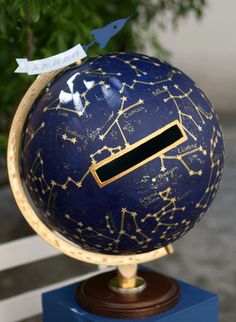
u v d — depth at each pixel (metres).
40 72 1.32
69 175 1.22
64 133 1.21
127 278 1.45
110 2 3.46
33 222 1.41
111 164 1.19
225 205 3.90
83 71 1.26
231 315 2.56
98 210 1.23
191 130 1.23
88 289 1.48
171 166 1.21
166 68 1.28
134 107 1.19
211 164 1.27
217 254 3.21
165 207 1.24
